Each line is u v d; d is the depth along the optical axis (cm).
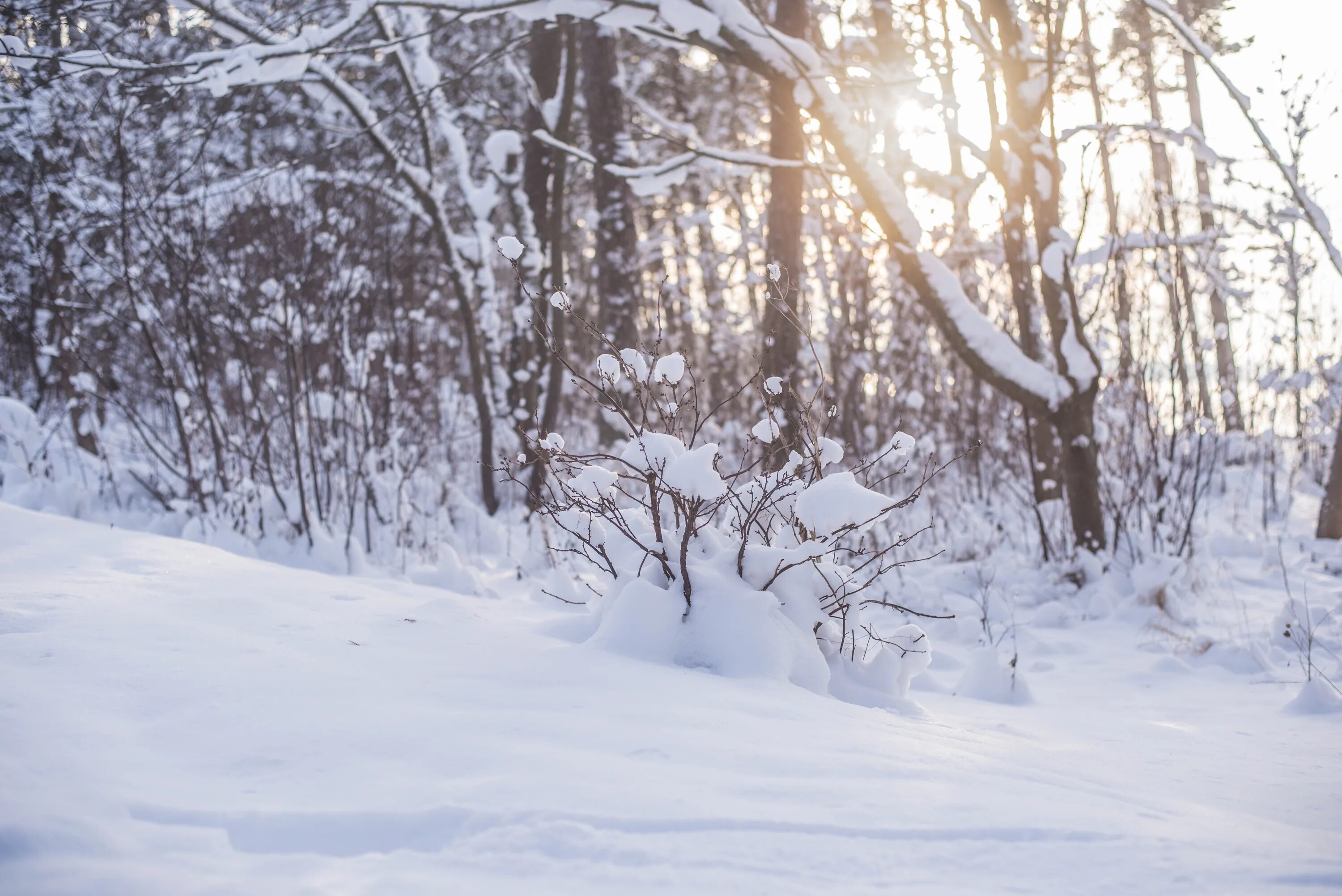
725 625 361
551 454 386
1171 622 659
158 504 843
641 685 307
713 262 1658
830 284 1399
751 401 1130
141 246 814
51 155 892
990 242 1092
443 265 1084
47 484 761
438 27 802
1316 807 281
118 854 172
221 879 165
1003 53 804
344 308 842
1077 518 794
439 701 275
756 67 767
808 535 411
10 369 1146
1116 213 1039
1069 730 389
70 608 336
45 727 226
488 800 198
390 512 822
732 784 218
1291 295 1144
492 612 471
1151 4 819
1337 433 983
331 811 189
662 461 354
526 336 1130
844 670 392
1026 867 185
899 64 1160
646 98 1992
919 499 1027
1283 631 590
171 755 224
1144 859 190
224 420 817
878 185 783
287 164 830
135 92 784
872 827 198
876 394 1231
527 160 1195
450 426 1178
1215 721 431
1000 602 699
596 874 171
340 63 1058
